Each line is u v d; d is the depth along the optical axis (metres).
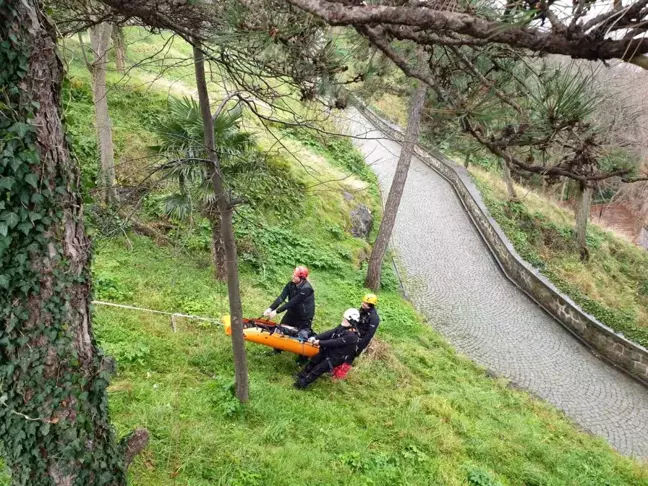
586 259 19.89
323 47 2.94
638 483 7.52
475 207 19.73
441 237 18.22
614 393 10.78
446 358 10.54
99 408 3.72
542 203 23.59
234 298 5.92
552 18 1.63
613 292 18.95
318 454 5.84
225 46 3.18
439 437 7.04
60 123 3.18
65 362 3.38
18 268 3.10
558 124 2.40
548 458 7.40
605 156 2.48
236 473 5.18
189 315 8.07
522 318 13.67
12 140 2.87
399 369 8.85
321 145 19.19
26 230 3.04
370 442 6.52
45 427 3.40
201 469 5.09
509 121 2.64
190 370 6.78
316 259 12.68
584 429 9.41
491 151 2.65
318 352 7.57
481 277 15.83
